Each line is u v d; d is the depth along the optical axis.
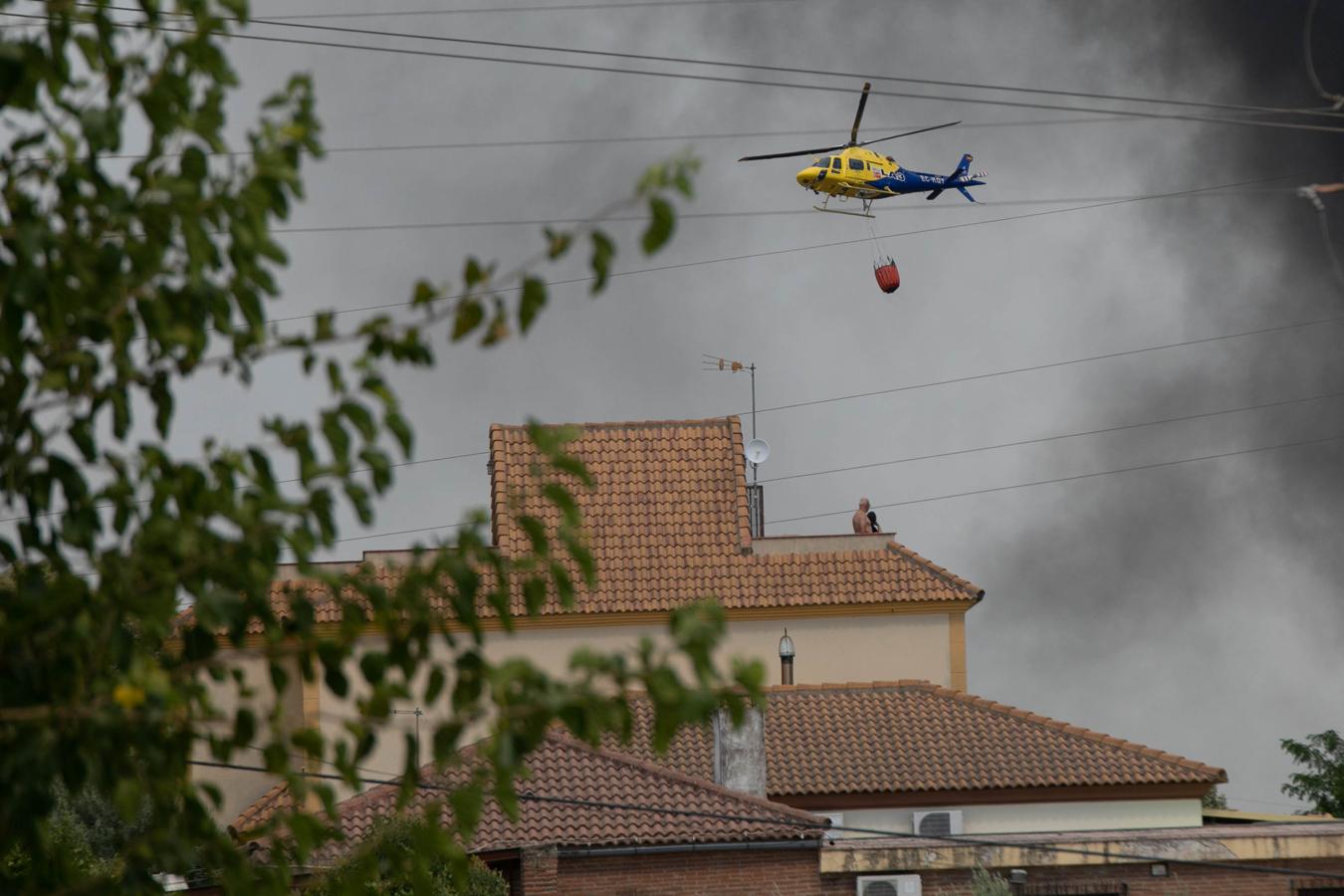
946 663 124.12
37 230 18.08
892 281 120.88
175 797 20.39
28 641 18.34
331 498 19.48
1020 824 99.19
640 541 126.62
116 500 19.34
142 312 19.33
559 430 18.44
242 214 19.17
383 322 19.77
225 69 19.67
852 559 127.25
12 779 17.88
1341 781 137.12
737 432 134.62
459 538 19.66
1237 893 84.25
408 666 19.52
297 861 19.97
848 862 82.81
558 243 18.20
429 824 19.52
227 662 19.80
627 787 85.19
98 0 19.22
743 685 17.30
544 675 18.00
